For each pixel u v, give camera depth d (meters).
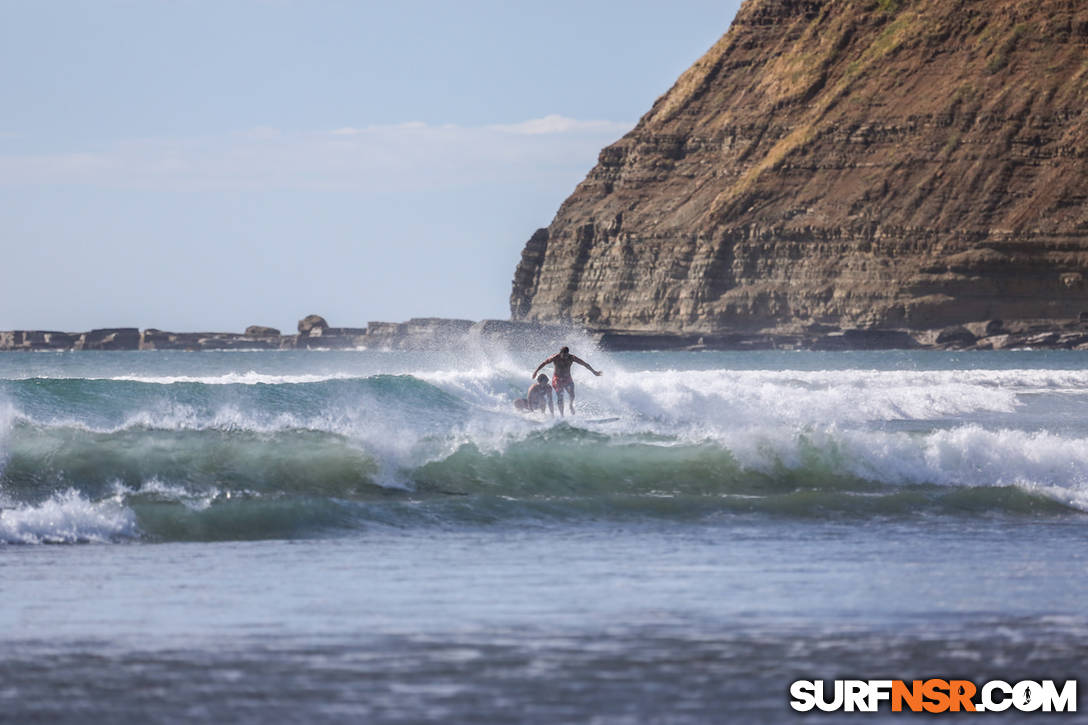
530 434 81.69
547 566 55.25
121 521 63.06
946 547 61.44
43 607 46.62
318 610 46.22
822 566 55.59
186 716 34.00
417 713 34.19
